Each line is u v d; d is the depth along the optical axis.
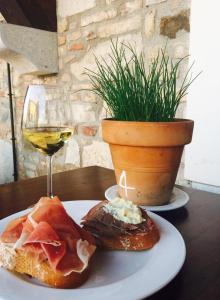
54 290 0.31
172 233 0.44
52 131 0.67
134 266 0.38
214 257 0.42
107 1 1.27
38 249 0.34
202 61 0.95
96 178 0.88
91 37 1.37
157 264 0.35
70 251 0.35
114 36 1.27
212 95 0.93
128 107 0.57
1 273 0.34
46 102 0.69
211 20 0.90
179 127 0.54
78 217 0.53
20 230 0.38
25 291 0.30
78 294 0.30
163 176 0.57
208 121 0.95
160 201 0.60
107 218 0.44
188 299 0.33
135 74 0.58
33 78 1.81
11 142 2.10
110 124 0.57
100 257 0.41
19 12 1.46
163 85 0.57
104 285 0.33
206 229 0.52
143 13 1.14
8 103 2.06
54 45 1.58
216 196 0.72
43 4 1.48
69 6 1.46
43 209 0.39
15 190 0.76
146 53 1.15
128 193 0.59
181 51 1.03
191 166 1.03
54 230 0.36
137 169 0.57
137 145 0.54
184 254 0.37
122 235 0.42
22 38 1.45
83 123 1.50
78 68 1.48
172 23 1.05
